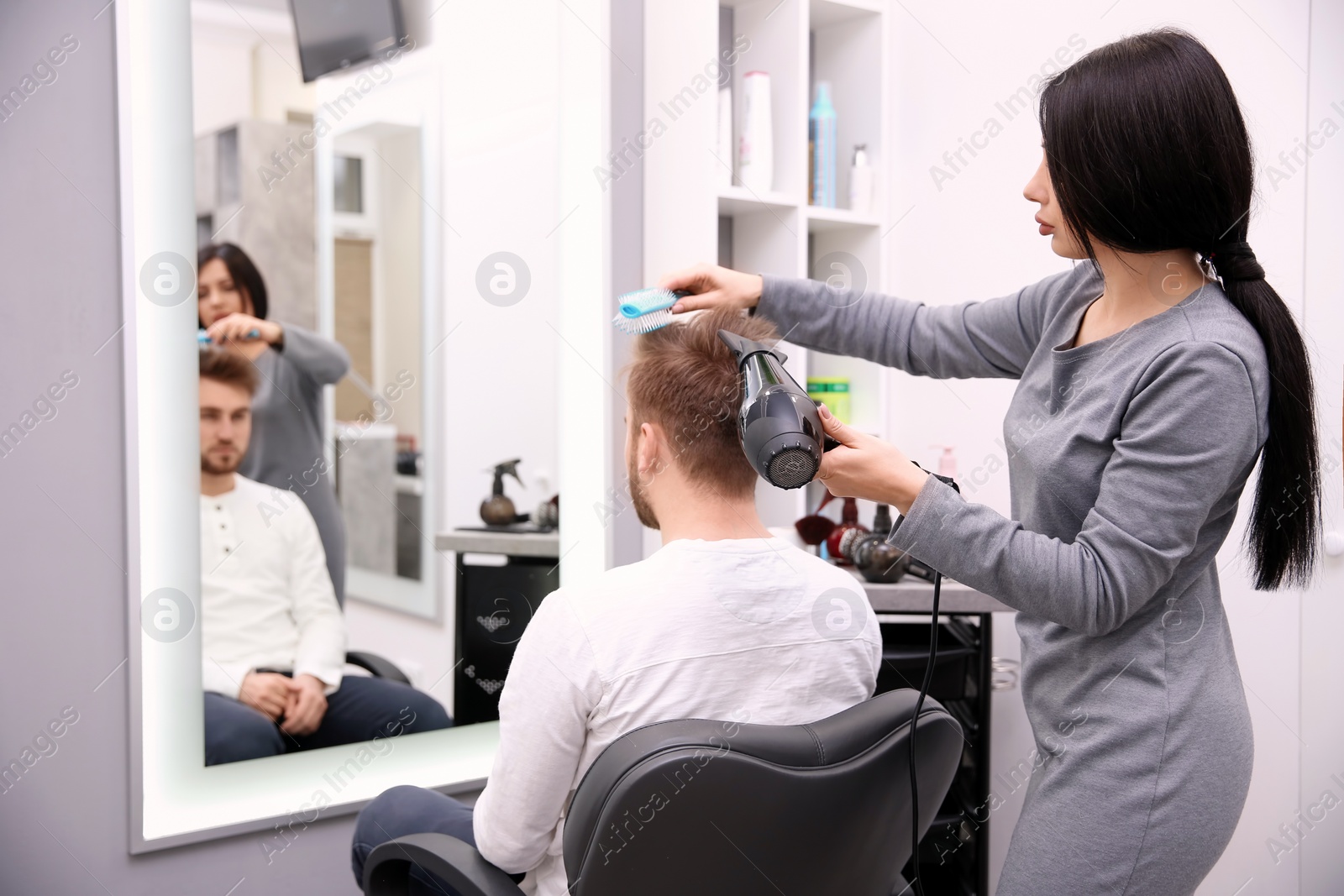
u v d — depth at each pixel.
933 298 1.91
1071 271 1.01
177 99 1.52
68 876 1.34
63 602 1.33
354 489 1.81
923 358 1.17
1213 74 0.76
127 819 1.38
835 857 0.80
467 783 1.74
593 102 1.83
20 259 1.28
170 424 1.47
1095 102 0.78
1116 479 0.77
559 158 1.89
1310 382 0.80
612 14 1.81
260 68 1.71
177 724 1.48
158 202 1.48
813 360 2.08
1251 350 0.76
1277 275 1.46
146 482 1.45
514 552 1.91
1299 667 1.47
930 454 1.92
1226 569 1.55
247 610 1.67
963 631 1.68
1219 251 0.80
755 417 0.78
